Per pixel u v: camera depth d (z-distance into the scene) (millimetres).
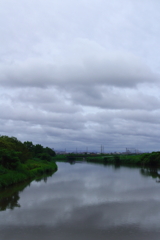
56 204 21094
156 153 88062
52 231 13914
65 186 32188
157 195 25125
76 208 19547
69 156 172125
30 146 108188
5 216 17250
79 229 14227
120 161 115688
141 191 27688
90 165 95750
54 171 60656
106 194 25812
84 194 25891
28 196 25016
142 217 16688
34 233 13570
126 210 18734
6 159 38625
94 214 17594
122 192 27062
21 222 15742
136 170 64312
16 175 36125
